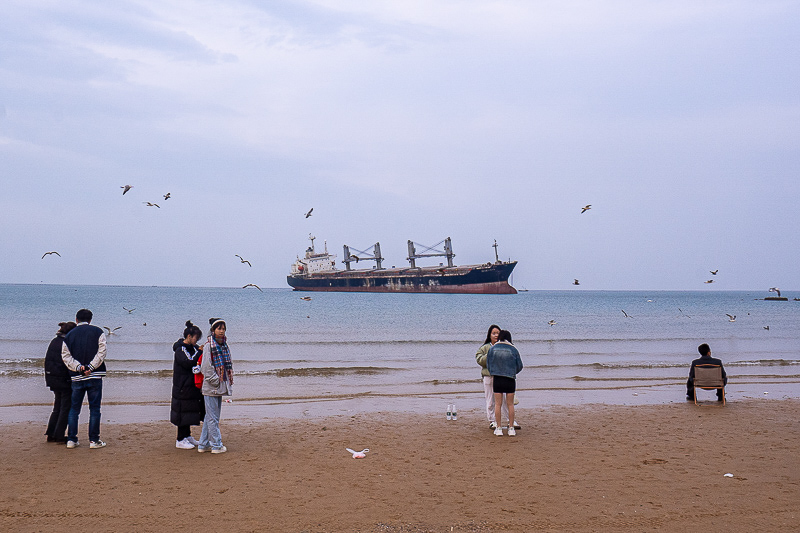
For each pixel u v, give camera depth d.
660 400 13.05
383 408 11.76
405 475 6.73
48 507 5.51
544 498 5.91
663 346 27.00
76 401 7.81
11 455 7.41
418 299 107.06
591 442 8.50
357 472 6.84
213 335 7.65
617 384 15.62
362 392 13.82
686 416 10.73
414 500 5.83
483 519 5.31
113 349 22.91
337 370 17.53
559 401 12.80
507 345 9.01
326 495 5.96
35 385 13.89
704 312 71.88
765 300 139.12
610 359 21.62
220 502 5.71
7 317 43.19
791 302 124.81
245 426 9.59
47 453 7.54
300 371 17.25
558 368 18.94
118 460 7.23
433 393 13.83
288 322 43.22
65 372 8.10
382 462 7.31
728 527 5.16
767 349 26.31
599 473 6.82
